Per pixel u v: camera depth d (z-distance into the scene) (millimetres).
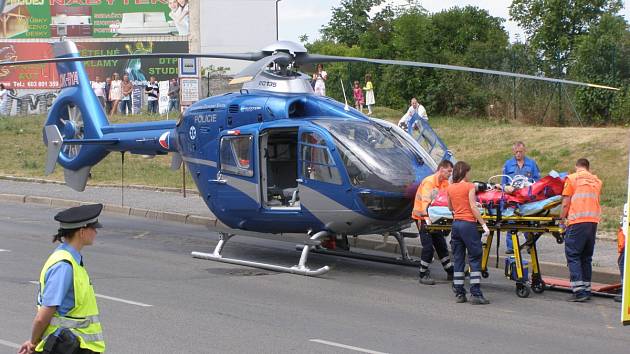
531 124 30391
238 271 14383
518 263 12617
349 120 14602
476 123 30578
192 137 16062
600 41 29094
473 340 9922
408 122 15711
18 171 30578
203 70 49969
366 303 12008
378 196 13656
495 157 25812
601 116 28984
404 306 11875
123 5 48531
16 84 47875
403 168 13930
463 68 13695
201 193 16094
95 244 17094
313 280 13711
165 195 25000
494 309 11797
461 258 12234
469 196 12086
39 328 5766
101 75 48312
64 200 23875
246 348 9336
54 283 5801
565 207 12266
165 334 9914
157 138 17719
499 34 40031
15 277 13211
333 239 14750
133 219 21281
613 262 14789
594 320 11148
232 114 15352
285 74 15406
